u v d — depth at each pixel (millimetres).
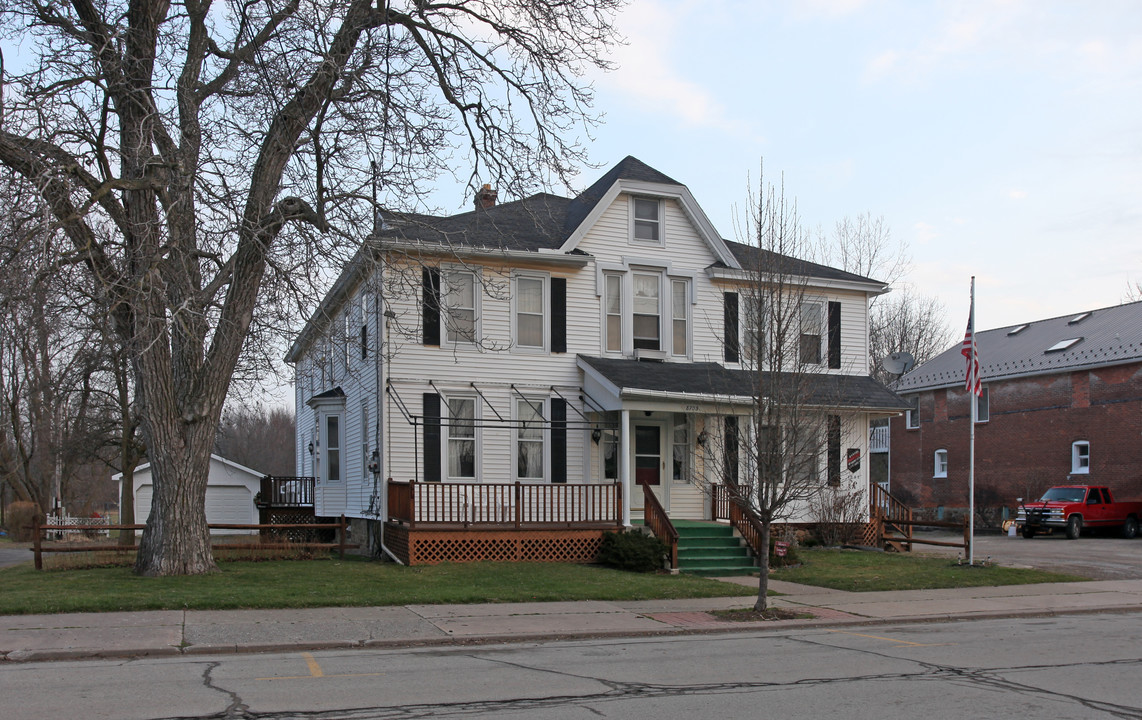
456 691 8914
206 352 17750
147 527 17281
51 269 13562
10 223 13672
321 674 9773
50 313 15773
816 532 24984
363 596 15250
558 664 10555
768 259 17359
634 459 23578
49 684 9102
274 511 29328
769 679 9680
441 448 21734
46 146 14305
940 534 37281
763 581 14836
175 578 16422
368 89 16750
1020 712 8266
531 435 22641
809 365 21578
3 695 8547
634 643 12312
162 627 12391
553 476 22547
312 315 16656
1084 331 39406
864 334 26578
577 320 23312
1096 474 36156
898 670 10258
